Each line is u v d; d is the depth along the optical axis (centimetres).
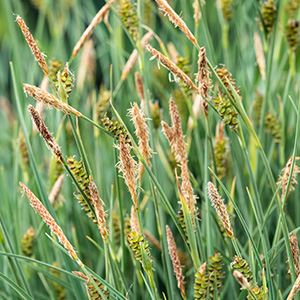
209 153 56
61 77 49
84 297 56
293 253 50
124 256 56
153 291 50
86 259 64
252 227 58
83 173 50
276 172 63
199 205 61
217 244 57
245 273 48
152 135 56
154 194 53
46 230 61
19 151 62
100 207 49
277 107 66
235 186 61
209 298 51
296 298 52
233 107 50
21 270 55
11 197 66
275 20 58
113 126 50
